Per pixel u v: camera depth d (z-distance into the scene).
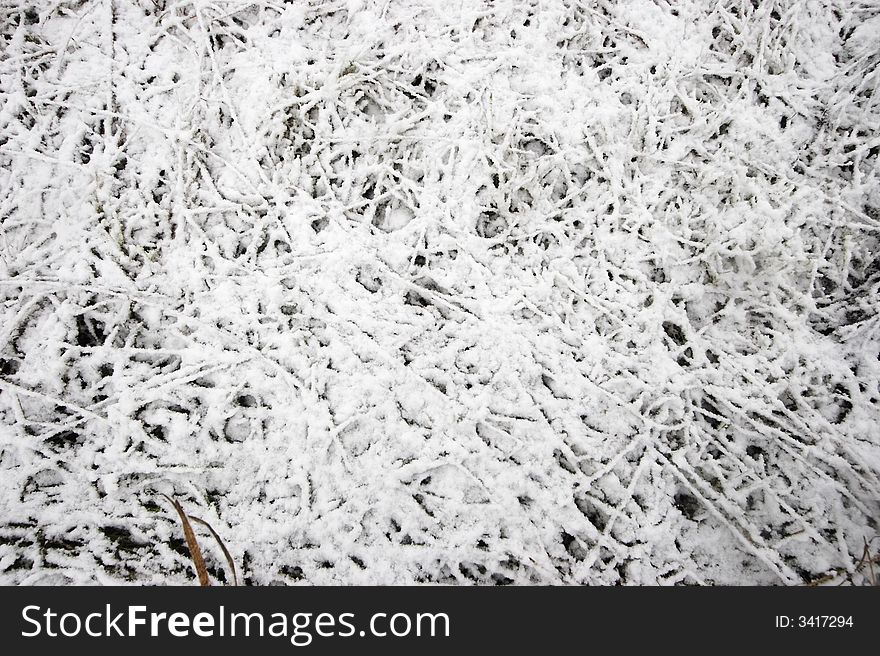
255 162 2.61
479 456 2.30
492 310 2.54
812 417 2.38
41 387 2.29
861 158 2.71
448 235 2.63
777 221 2.58
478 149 2.70
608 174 2.72
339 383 2.37
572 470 2.34
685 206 2.72
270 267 2.53
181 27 2.76
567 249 2.68
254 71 2.73
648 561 2.20
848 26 2.92
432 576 2.15
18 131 2.56
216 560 2.09
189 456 2.23
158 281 2.46
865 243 2.65
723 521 2.23
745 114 2.80
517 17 2.91
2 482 2.14
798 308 2.59
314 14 2.86
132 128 2.62
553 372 2.47
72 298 2.39
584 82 2.85
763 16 2.88
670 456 2.36
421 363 2.42
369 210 2.66
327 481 2.22
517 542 2.20
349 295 2.51
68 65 2.68
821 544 2.20
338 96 2.74
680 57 2.88
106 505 2.15
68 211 2.49
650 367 2.49
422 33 2.81
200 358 2.35
